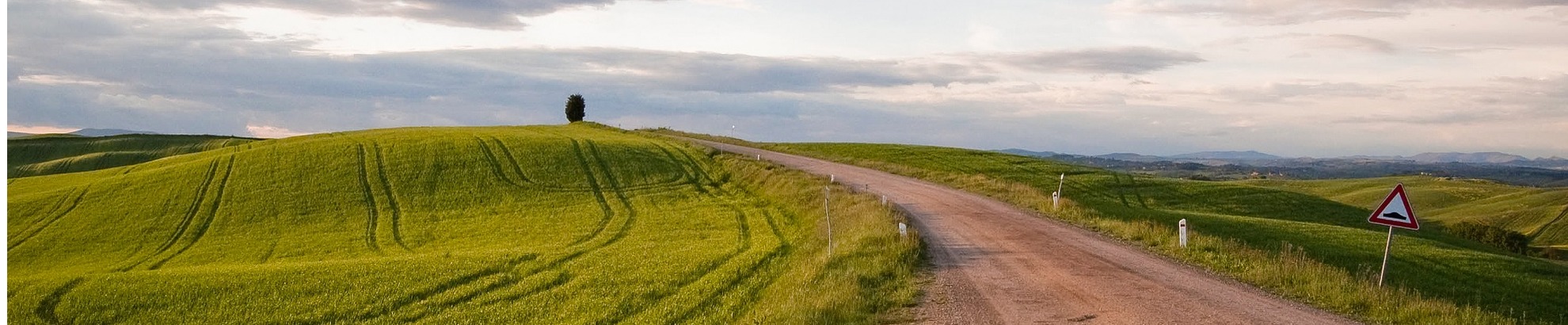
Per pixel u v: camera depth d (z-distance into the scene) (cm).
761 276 2680
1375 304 1672
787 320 1642
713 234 4034
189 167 6444
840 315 1631
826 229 3400
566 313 2336
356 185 5900
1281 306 1719
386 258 3456
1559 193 11875
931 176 5331
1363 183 15912
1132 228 2845
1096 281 2009
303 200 5609
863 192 4328
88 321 2578
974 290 1906
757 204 4947
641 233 4228
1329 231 3791
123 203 5622
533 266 3088
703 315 2145
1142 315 1628
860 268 2155
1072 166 6825
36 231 5141
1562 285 2753
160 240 4931
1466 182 15750
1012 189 4397
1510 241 7375
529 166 6400
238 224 5191
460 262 3161
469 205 5438
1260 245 3222
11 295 2828
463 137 7700
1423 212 12288
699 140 8700
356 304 2623
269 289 2828
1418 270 2911
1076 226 3125
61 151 12519
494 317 2369
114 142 13088
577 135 8538
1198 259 2281
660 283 2642
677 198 5384
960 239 2767
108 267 4403
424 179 6056
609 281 2714
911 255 2336
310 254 4459
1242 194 5675
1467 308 1689
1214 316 1622
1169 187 5816
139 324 2530
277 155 6788
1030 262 2295
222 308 2633
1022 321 1598
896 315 1658
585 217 4925
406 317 2464
